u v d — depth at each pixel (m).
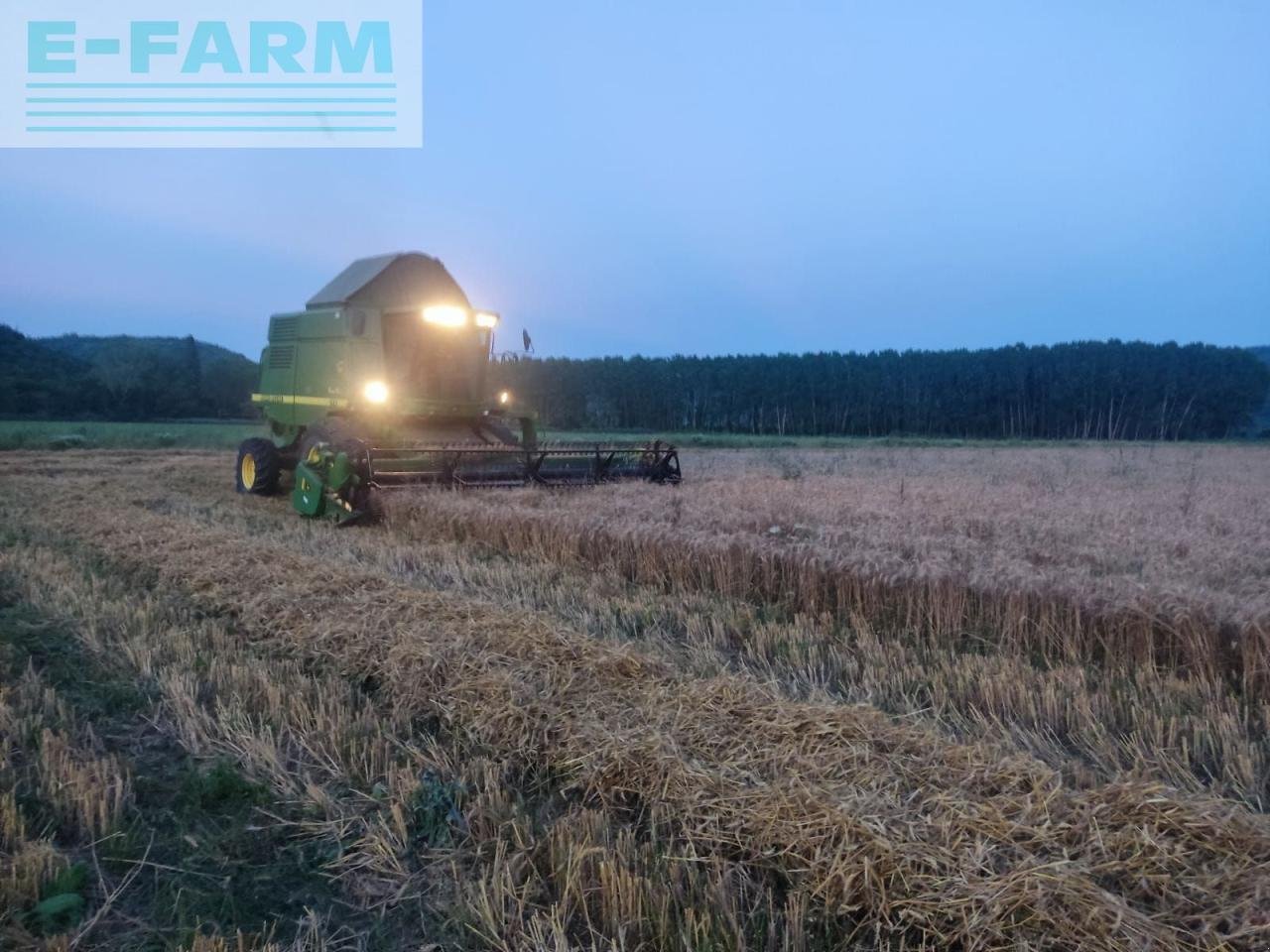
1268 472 22.59
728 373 71.88
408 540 10.68
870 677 5.67
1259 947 2.77
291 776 4.30
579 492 12.70
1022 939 2.85
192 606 7.37
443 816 3.89
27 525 11.56
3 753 4.43
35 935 3.13
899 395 69.81
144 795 4.19
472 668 5.38
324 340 13.89
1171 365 68.25
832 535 9.03
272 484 15.26
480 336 14.11
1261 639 5.59
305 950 3.12
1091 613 6.36
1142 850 3.23
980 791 3.73
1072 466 24.48
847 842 3.33
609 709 4.75
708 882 3.31
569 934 3.15
